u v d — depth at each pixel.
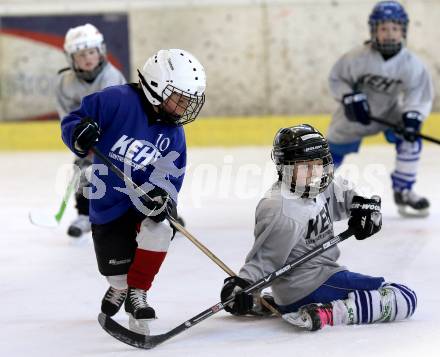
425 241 17.22
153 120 10.96
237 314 10.63
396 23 19.14
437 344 10.16
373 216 10.88
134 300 10.64
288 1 34.50
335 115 20.58
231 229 19.09
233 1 34.50
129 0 34.44
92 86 18.08
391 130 20.28
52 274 15.27
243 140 33.44
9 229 19.92
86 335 11.23
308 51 34.72
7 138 33.72
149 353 10.21
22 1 34.28
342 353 9.90
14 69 34.38
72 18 34.25
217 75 34.88
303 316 10.66
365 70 19.62
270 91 34.94
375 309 10.88
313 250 10.77
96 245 11.16
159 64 10.70
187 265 15.55
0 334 11.46
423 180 25.28
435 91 34.44
